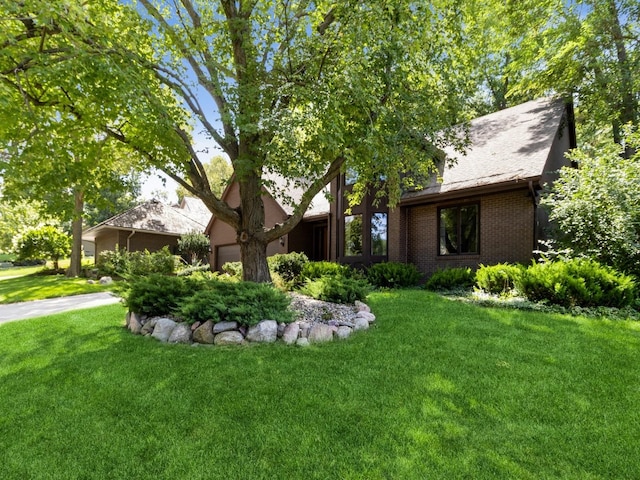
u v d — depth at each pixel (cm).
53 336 574
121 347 500
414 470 235
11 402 341
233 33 655
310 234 1691
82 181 593
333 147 527
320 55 596
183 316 559
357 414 306
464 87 678
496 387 355
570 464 242
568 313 658
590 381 366
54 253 1962
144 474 237
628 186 731
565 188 818
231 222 737
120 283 691
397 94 607
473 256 1088
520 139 1130
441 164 1185
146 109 495
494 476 229
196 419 303
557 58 1328
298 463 244
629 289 656
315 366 413
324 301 713
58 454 261
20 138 544
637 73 1269
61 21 434
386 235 1295
